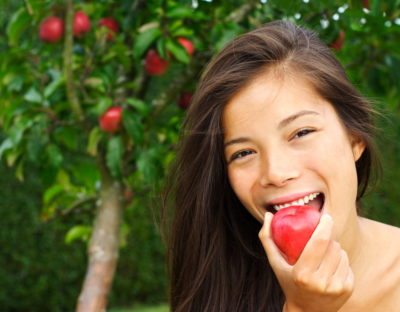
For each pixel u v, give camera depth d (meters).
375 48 2.65
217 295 1.78
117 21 2.59
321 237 1.23
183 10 2.37
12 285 5.71
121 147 2.37
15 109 2.55
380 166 1.77
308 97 1.39
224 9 2.47
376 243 1.59
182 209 1.72
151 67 2.52
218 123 1.47
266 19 2.38
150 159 2.41
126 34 2.61
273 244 1.33
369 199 2.26
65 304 5.88
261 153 1.39
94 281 2.47
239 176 1.42
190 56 2.42
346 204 1.41
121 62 2.47
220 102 1.44
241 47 1.47
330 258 1.24
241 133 1.40
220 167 1.61
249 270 1.81
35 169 5.71
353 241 1.51
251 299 1.81
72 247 5.89
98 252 2.49
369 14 2.26
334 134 1.40
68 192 2.86
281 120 1.36
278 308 1.81
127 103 2.48
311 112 1.38
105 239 2.50
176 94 2.61
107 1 2.59
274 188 1.37
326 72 1.43
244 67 1.43
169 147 2.64
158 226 2.30
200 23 2.50
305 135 1.37
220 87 1.44
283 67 1.41
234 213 1.74
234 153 1.42
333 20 2.22
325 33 2.23
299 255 1.31
